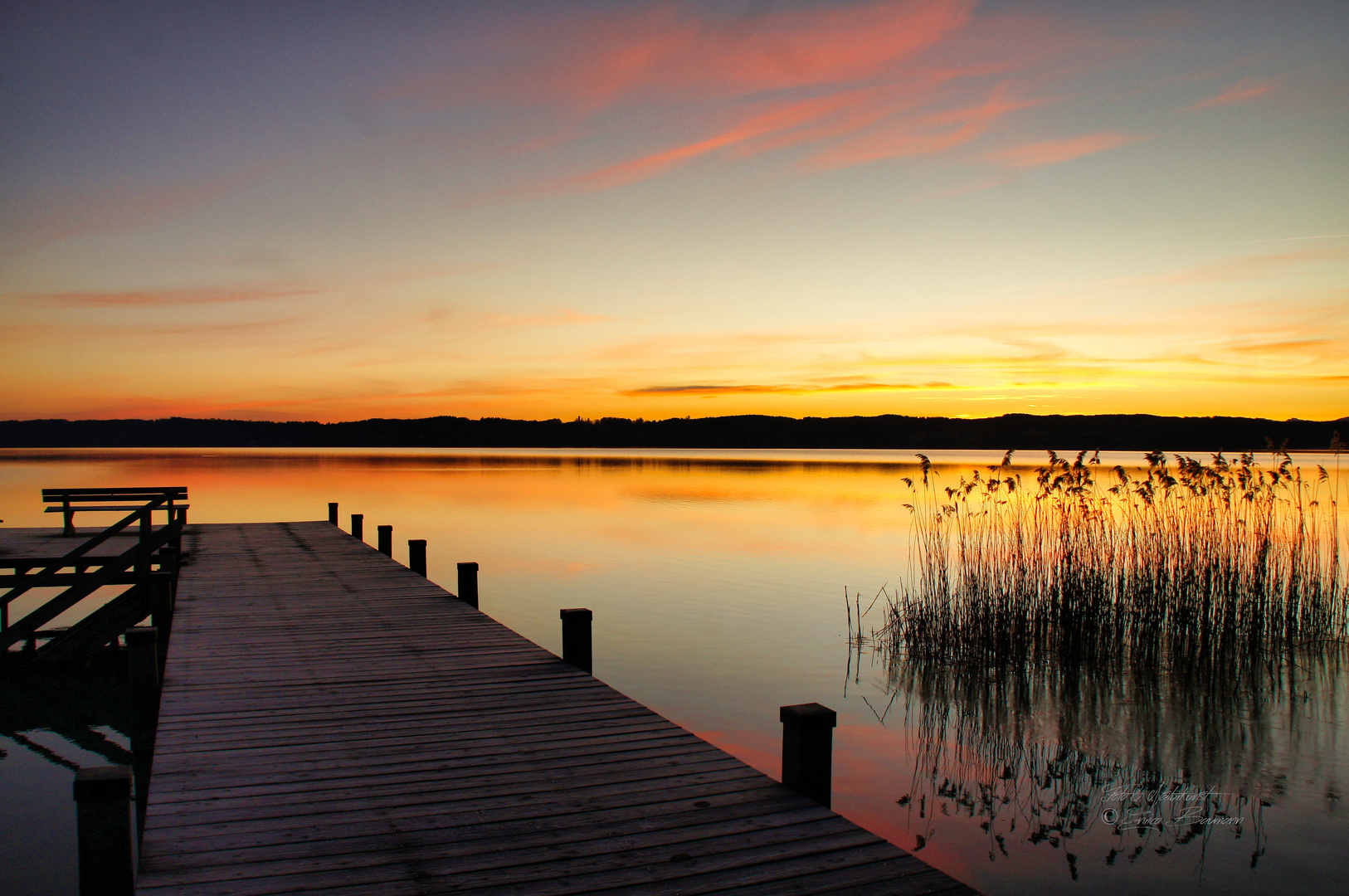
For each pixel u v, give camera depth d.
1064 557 9.79
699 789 3.95
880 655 10.36
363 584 9.84
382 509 31.92
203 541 14.14
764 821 3.60
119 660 10.86
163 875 3.06
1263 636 9.77
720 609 13.45
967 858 5.18
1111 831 5.58
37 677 10.31
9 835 5.89
